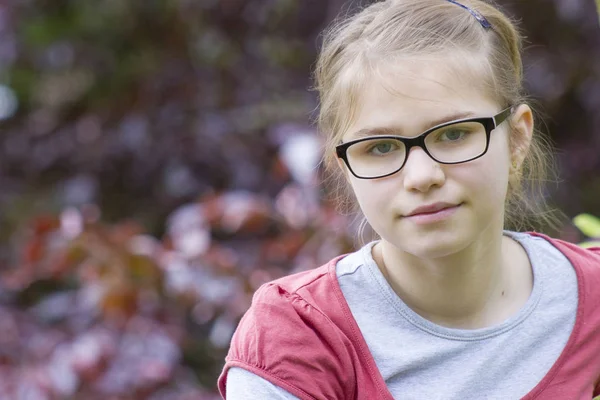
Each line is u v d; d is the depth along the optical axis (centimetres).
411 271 235
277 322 229
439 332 234
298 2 683
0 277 616
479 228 222
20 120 774
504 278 245
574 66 627
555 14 625
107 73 731
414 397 230
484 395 232
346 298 238
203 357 532
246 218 480
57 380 453
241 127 659
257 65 697
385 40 226
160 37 733
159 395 470
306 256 458
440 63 219
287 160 520
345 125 229
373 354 232
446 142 219
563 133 650
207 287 458
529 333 239
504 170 227
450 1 241
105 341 464
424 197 216
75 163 695
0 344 495
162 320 486
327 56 245
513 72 240
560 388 236
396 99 217
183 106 681
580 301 245
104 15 736
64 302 521
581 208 612
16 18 750
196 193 641
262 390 224
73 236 479
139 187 674
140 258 470
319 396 224
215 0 703
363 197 226
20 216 694
